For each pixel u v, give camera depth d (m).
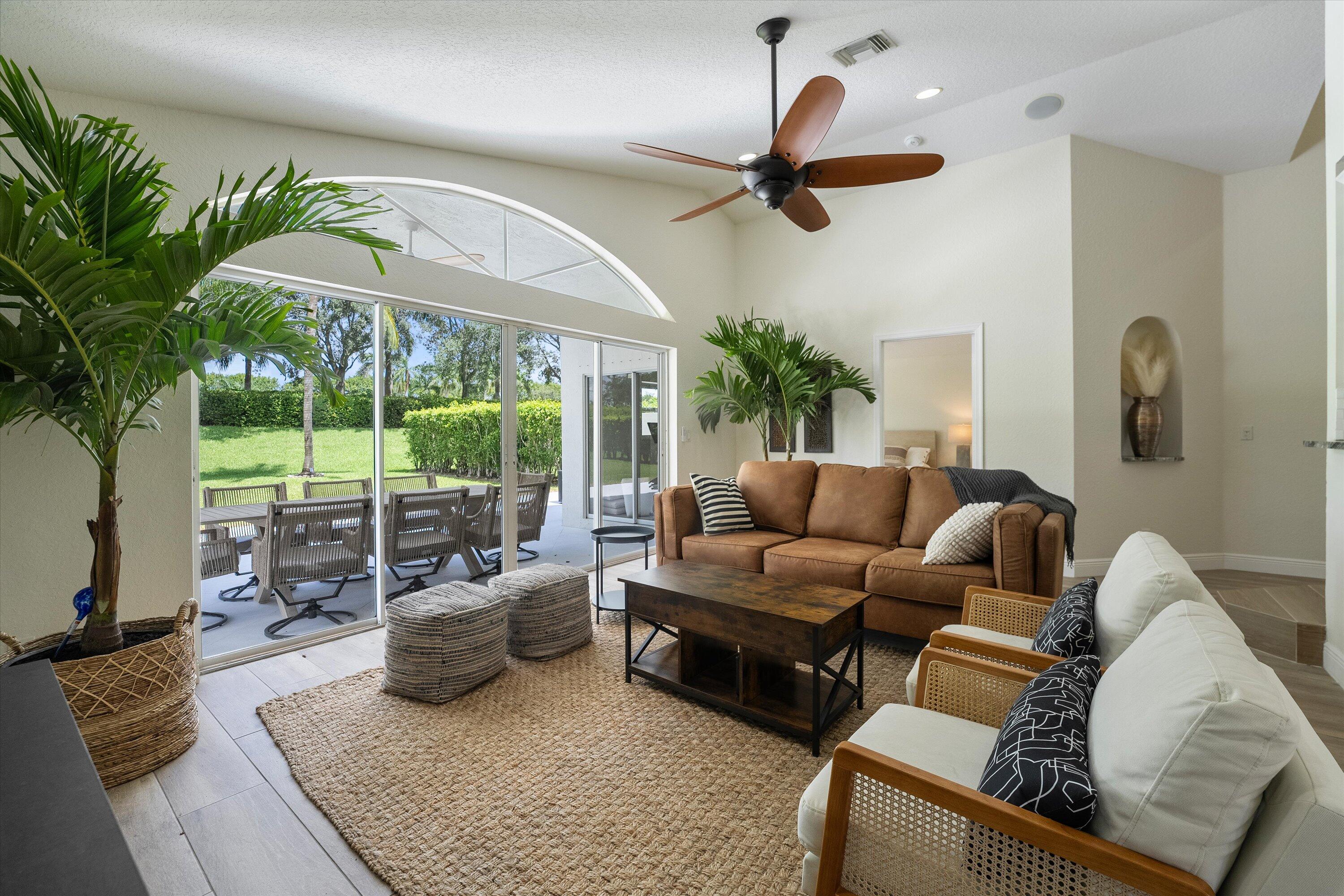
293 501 3.08
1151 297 4.62
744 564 3.62
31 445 2.37
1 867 0.50
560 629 2.96
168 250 1.80
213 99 2.72
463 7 2.31
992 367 4.80
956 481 3.53
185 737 2.09
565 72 2.93
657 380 5.64
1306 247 4.50
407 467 3.58
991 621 2.21
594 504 4.96
